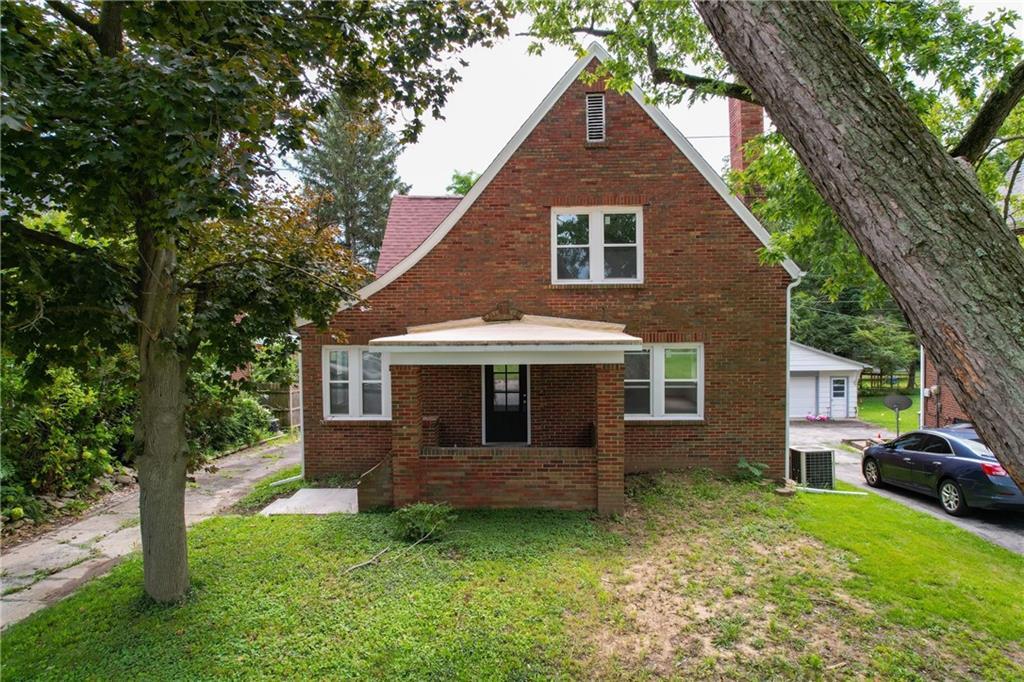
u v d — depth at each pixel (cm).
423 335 921
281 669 446
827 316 3612
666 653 477
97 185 402
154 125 389
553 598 561
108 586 605
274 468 1296
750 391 1074
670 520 812
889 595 587
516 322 1085
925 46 646
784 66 229
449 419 1116
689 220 1076
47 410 885
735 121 1305
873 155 213
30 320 436
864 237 219
